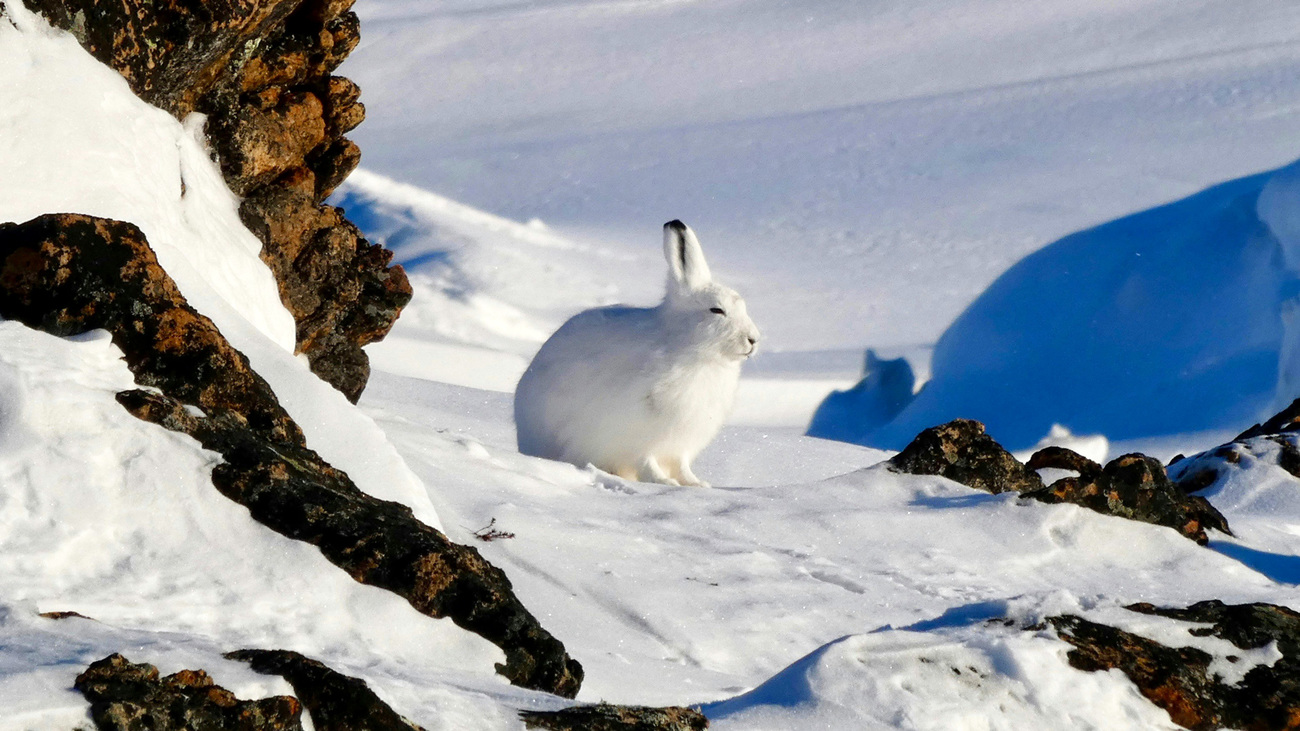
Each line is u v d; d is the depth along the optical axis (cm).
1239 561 2234
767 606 1831
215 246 2070
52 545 1162
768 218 9150
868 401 6303
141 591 1161
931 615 1866
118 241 1465
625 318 2656
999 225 8356
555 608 1712
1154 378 6016
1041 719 1175
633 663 1570
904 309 7238
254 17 2094
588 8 16125
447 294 7175
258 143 2281
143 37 1983
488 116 12306
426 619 1273
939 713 1139
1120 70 11781
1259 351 5881
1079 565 2133
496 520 1988
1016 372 6350
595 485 2358
